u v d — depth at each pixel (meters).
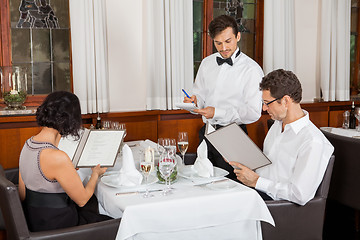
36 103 4.18
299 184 2.19
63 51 4.27
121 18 4.28
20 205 1.88
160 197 2.05
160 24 4.29
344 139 3.11
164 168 2.12
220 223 2.11
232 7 4.90
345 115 4.11
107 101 4.20
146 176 2.20
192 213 2.04
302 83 5.21
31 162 2.02
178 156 2.79
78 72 4.04
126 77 4.39
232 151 2.36
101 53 4.10
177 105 3.17
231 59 3.26
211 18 4.80
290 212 2.26
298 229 2.29
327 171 2.33
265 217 2.15
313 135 2.23
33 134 3.88
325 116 5.19
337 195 3.25
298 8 5.07
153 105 4.42
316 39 5.21
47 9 4.15
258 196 2.15
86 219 2.25
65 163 1.99
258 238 2.22
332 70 5.10
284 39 4.85
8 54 4.04
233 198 2.10
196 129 4.64
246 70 3.22
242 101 3.30
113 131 2.40
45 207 2.04
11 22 4.03
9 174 2.74
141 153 2.37
